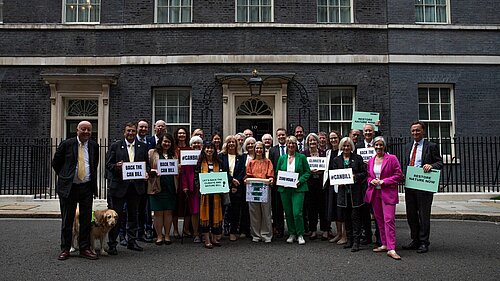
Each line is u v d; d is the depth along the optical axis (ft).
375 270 19.67
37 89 47.01
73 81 46.32
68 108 47.67
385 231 22.99
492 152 47.14
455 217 34.40
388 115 47.06
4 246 24.26
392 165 23.11
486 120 47.75
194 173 25.34
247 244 25.53
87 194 21.98
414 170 23.34
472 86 48.03
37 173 45.21
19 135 46.52
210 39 47.32
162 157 24.99
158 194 24.99
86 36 47.70
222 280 18.10
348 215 24.59
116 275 18.79
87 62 47.24
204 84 46.93
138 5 48.03
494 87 48.19
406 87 47.39
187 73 47.06
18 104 46.83
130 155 23.70
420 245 23.56
